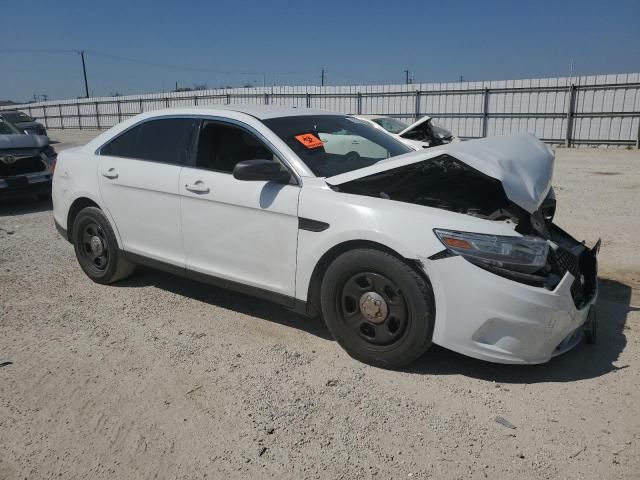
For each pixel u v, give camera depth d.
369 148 4.43
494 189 3.94
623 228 7.23
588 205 8.95
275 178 3.62
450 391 3.20
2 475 2.57
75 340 3.94
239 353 3.72
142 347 3.82
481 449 2.69
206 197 4.04
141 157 4.60
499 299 3.04
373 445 2.73
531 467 2.56
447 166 3.92
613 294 4.71
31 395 3.23
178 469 2.59
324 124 4.40
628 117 20.73
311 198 3.55
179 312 4.43
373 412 3.01
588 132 21.72
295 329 4.09
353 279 3.45
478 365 3.49
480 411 3.00
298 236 3.62
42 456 2.70
